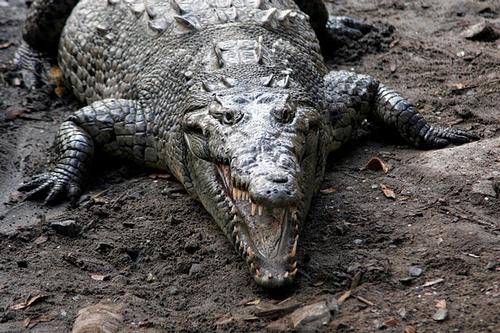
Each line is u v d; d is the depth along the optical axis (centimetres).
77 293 976
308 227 1070
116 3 1462
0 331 910
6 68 1612
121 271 1022
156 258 1044
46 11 1594
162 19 1356
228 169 1027
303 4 1606
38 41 1644
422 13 1808
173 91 1224
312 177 1086
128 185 1226
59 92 1540
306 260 997
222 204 1035
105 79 1406
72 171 1217
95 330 888
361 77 1320
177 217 1123
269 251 937
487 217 1071
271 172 921
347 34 1680
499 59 1554
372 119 1333
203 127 1063
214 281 984
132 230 1102
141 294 971
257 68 1164
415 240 1026
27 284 995
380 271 958
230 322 897
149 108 1262
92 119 1252
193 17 1333
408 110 1284
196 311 928
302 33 1388
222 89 1114
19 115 1444
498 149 1227
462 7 1817
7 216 1159
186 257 1038
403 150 1284
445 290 922
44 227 1112
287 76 1139
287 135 1002
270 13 1335
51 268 1028
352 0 1911
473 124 1338
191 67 1223
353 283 945
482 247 995
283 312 906
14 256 1062
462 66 1545
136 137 1250
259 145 970
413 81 1504
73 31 1509
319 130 1122
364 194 1147
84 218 1138
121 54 1379
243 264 1009
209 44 1255
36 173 1273
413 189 1149
